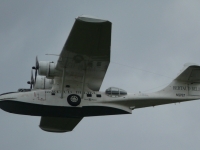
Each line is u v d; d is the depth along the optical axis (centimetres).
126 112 7038
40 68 6856
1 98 6606
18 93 6694
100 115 7000
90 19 5744
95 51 6334
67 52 6369
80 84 6981
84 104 6806
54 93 6788
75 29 5903
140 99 7081
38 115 6819
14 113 6775
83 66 6712
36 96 6700
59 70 6825
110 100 6944
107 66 6700
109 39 6091
